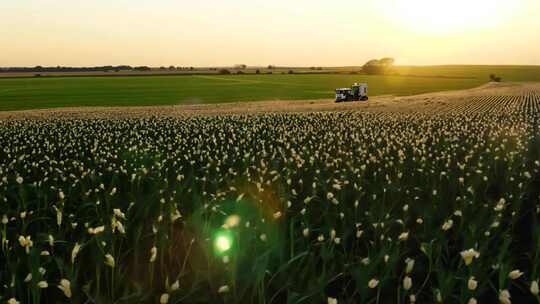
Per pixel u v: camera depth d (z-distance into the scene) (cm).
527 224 831
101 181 1174
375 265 552
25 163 1541
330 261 655
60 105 6431
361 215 818
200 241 659
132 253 713
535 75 18762
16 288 600
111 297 574
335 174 1176
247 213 809
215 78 15062
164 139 2180
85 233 764
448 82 13350
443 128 2311
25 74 18562
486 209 746
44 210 909
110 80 13562
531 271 657
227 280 572
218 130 2556
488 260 595
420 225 775
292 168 1292
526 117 2983
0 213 891
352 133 2252
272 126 2619
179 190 917
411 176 1129
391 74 18212
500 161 1316
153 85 11344
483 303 582
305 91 9412
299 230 735
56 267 672
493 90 8619
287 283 550
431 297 593
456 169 1215
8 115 4603
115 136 2347
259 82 12825
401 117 3216
